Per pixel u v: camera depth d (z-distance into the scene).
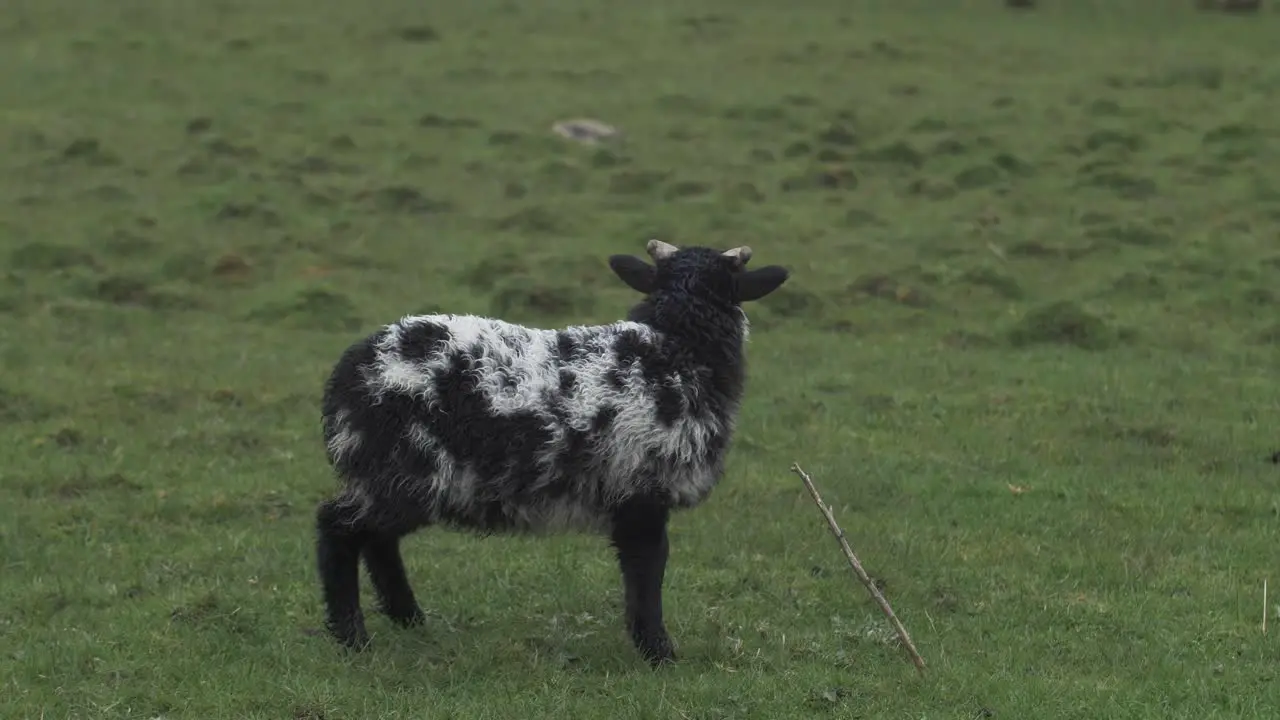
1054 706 8.95
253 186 24.80
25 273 20.53
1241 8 38.62
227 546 11.68
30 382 15.92
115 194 24.16
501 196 25.03
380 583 9.89
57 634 9.80
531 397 8.98
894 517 12.86
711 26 37.09
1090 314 19.19
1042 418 15.84
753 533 12.27
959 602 10.88
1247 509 13.12
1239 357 18.27
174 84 30.80
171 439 14.44
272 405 15.62
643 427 9.10
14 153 26.06
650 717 8.62
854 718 8.80
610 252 22.20
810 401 16.38
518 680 9.21
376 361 8.96
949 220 24.06
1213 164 26.20
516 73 32.47
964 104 30.34
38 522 12.16
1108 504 13.24
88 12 36.53
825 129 28.27
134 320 18.95
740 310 9.88
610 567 11.45
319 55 33.56
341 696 8.87
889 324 19.69
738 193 25.14
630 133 28.59
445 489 8.95
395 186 24.53
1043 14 38.97
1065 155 27.11
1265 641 10.12
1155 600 10.97
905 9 39.62
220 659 9.44
